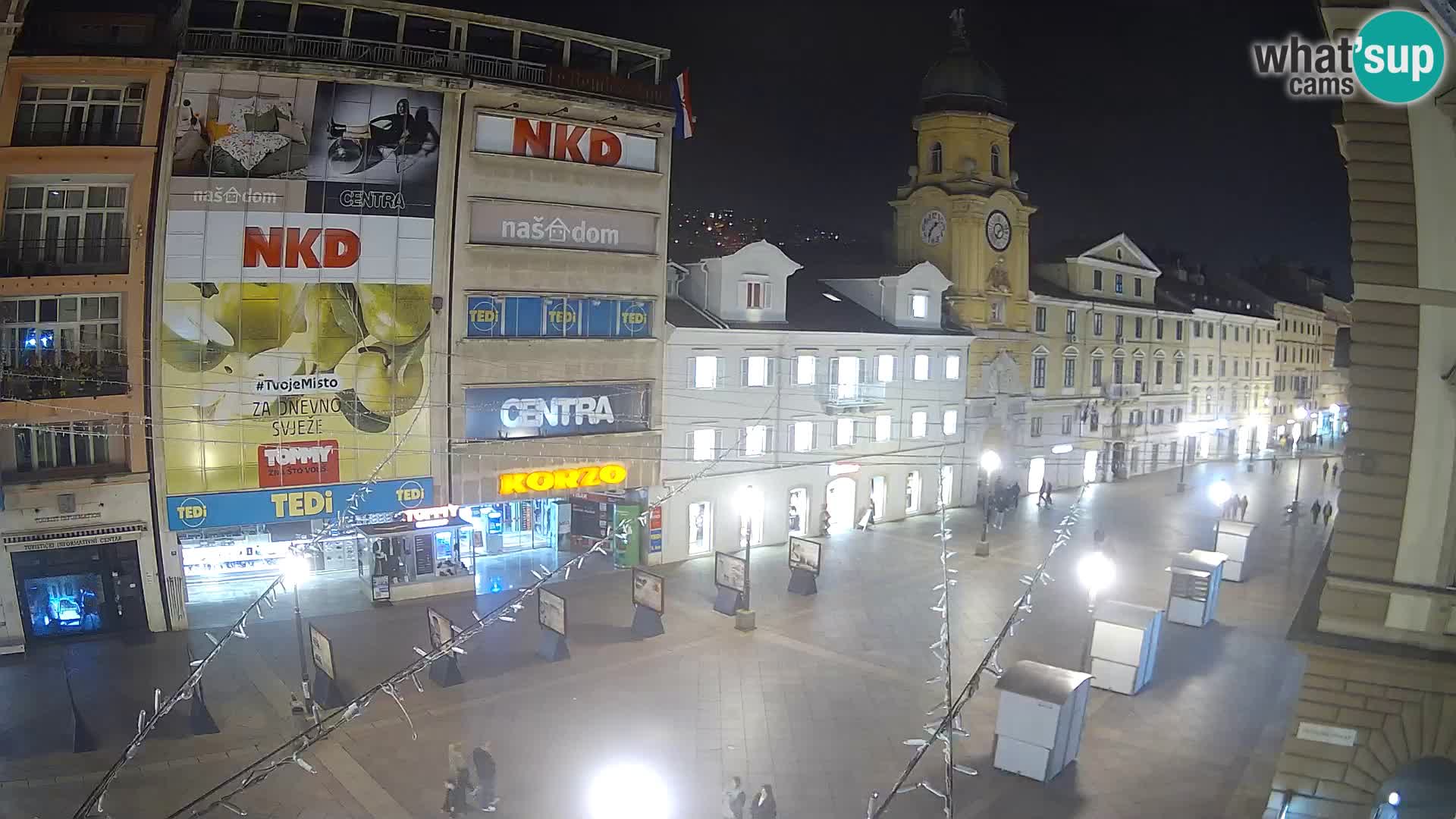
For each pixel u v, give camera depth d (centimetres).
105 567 2811
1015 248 5403
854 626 3019
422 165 3056
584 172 3394
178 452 2834
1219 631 3095
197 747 2114
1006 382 5441
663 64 3656
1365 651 1430
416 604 3144
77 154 2644
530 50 3516
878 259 6153
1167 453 7050
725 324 3894
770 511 4188
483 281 3219
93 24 2712
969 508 5175
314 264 2938
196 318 2812
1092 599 2508
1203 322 7344
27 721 2111
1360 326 1423
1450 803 1717
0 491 2589
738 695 2455
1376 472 1434
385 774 2012
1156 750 2198
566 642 2695
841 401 4362
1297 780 1509
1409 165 1369
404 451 3152
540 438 3406
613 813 1299
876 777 2038
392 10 3012
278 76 2825
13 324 2661
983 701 2461
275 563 3347
